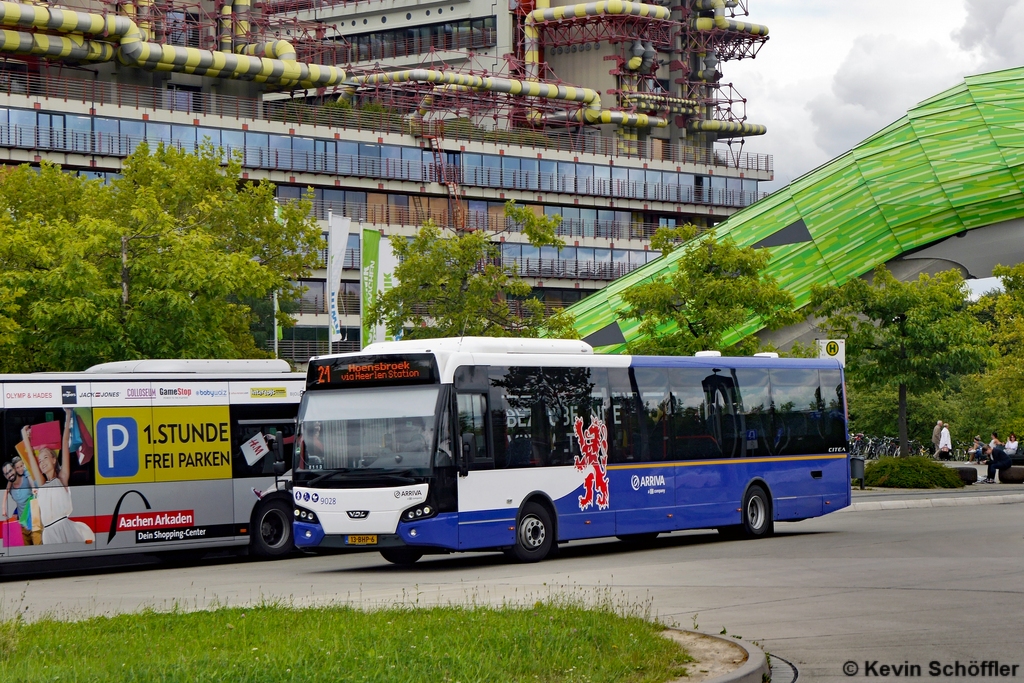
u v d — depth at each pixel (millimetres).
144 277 31484
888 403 68562
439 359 20109
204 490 23422
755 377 25641
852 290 46969
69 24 71250
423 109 90938
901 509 33625
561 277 93500
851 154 64625
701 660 10203
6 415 21422
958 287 47000
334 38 112750
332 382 20766
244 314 41438
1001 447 45344
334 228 43156
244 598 16438
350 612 12812
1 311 30984
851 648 11375
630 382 23125
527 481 20984
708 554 21875
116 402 22562
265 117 82250
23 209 40938
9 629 11797
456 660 9430
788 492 25969
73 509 21875
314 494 20391
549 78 106375
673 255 70125
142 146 43281
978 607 13906
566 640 10375
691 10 109938
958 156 61281
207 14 81250
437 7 108875
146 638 11414
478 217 90188
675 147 105000
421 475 19672
